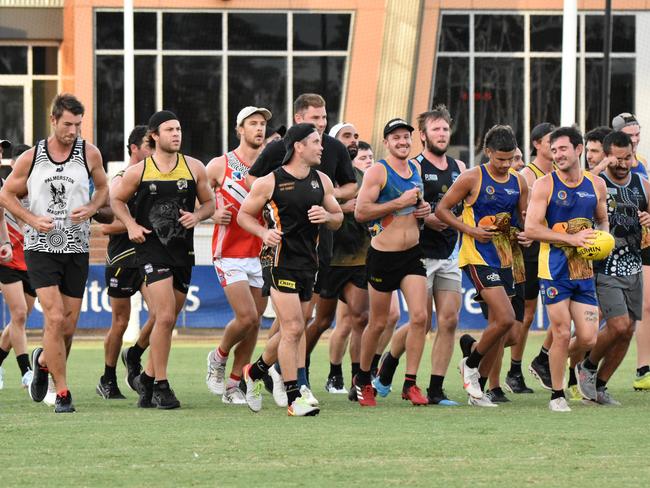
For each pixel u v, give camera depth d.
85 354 52.97
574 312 32.34
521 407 33.41
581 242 31.53
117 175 35.28
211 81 85.25
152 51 84.75
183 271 32.91
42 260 31.59
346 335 38.62
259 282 34.97
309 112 34.28
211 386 35.59
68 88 87.88
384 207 32.19
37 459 24.00
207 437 26.88
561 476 22.12
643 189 34.94
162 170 32.16
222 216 33.94
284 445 25.69
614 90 87.31
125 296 36.09
